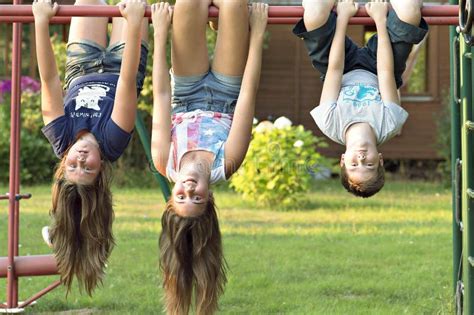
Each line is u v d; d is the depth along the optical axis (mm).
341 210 16562
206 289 6234
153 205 17031
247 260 11742
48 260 8805
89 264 6402
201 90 6695
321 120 6516
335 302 9594
